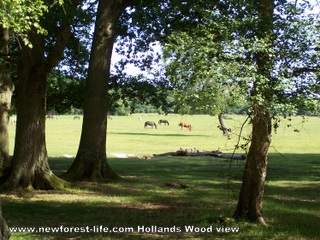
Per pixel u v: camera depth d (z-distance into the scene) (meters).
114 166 22.05
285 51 7.50
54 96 20.80
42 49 13.21
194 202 12.10
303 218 10.07
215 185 15.73
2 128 15.12
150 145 38.47
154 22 17.41
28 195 12.61
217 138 47.62
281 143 41.59
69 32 13.03
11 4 8.11
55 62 13.24
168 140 44.22
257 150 8.80
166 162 24.59
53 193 13.11
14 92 19.11
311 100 6.79
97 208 11.02
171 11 15.34
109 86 20.09
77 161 15.83
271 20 7.76
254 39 7.34
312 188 15.57
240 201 9.23
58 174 17.25
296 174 19.77
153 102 20.66
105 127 16.17
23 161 13.30
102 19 16.02
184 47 7.05
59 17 13.52
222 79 6.66
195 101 6.85
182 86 6.94
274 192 14.44
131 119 116.62
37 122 13.54
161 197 12.87
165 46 7.14
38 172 13.63
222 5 8.37
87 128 15.88
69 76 20.67
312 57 7.45
